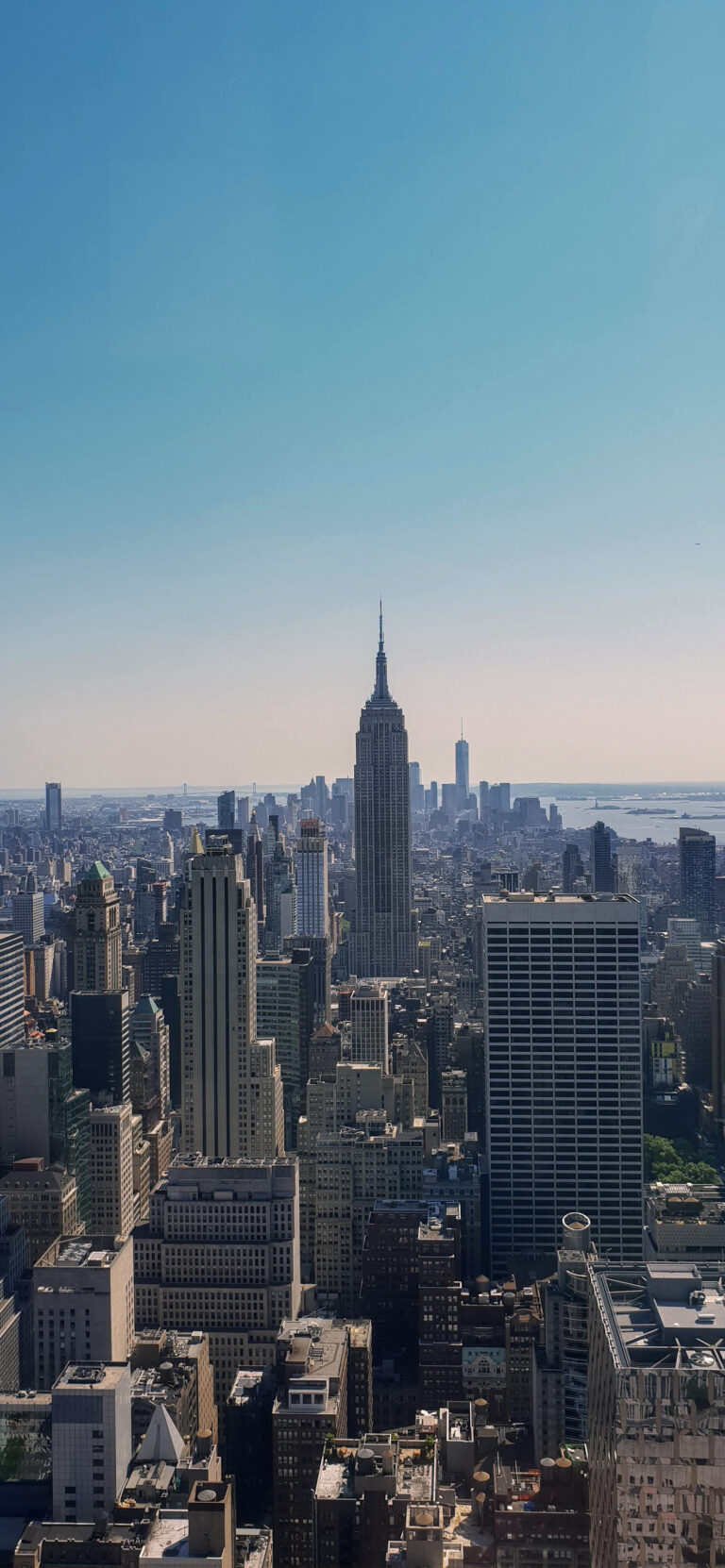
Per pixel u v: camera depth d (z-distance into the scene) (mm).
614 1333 178875
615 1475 167875
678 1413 165625
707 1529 163375
